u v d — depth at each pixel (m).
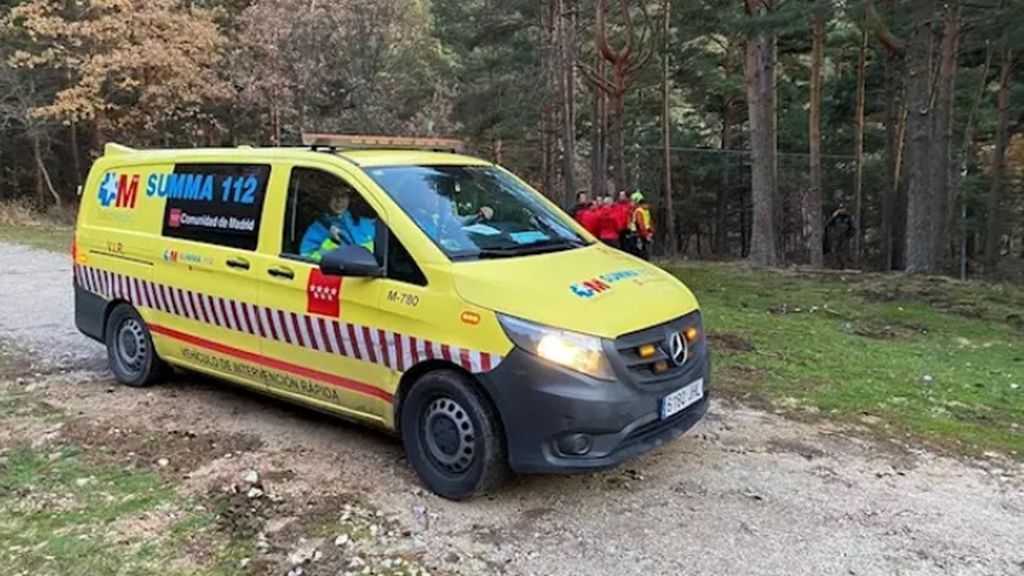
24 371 6.37
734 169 33.41
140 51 21.23
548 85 25.20
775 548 3.58
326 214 4.56
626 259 4.68
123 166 6.00
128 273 5.77
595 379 3.65
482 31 27.55
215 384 6.02
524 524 3.78
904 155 26.61
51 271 11.80
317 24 23.09
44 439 4.83
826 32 23.33
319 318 4.49
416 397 4.11
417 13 29.39
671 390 3.95
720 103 33.59
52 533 3.65
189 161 5.44
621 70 23.44
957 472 4.55
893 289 12.45
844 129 31.92
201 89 22.44
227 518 3.80
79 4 21.23
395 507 3.95
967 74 24.58
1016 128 28.05
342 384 4.48
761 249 19.38
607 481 4.29
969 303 11.28
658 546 3.58
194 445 4.75
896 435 5.18
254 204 4.93
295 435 4.93
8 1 23.55
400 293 4.11
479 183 4.88
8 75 23.09
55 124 24.92
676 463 4.56
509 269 4.01
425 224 4.23
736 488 4.22
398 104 26.61
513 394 3.71
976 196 27.23
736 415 5.49
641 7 25.05
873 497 4.16
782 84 31.05
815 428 5.26
